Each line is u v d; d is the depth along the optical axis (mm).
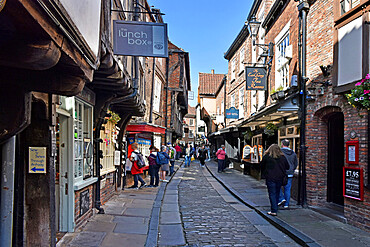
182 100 26641
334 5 6781
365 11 5738
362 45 5793
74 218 5477
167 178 14672
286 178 7004
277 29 11445
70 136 5367
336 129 7664
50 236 4180
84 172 6266
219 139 30938
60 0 2197
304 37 8250
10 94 3041
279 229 6105
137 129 11969
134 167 10930
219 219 6965
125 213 7102
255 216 7266
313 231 5656
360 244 4957
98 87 6383
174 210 7895
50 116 4168
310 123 7797
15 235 3904
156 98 19438
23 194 3992
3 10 1873
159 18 16250
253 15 16359
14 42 2229
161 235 5734
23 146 4062
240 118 19188
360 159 5828
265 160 7090
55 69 3020
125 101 8164
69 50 2609
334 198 7562
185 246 5129
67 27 2434
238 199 9516
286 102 8305
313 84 7801
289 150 7895
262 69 12359
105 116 7207
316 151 7660
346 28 6332
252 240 5426
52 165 4293
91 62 3348
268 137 12812
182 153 39594
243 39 18672
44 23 2092
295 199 8680
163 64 21703
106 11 4676
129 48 5707
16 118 3041
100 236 5309
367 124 5680
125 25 5754
